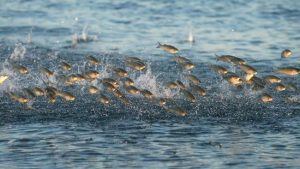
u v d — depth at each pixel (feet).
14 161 46.09
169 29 98.84
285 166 45.44
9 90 62.59
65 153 47.57
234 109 58.13
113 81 58.80
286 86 59.57
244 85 62.75
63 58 76.33
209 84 65.82
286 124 54.29
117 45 85.81
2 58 75.97
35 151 47.96
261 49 85.15
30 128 52.70
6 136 50.85
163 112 57.11
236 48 85.66
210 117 56.03
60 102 59.11
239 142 49.98
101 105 58.54
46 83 64.59
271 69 73.51
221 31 97.91
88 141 49.98
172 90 62.18
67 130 52.34
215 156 47.16
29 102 58.23
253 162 46.11
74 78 59.36
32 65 72.54
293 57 80.18
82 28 98.02
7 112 56.34
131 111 57.21
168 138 50.72
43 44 85.15
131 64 60.59
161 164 45.65
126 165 45.44
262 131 52.49
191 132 52.19
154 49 83.20
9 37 89.45
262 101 59.93
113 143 49.60
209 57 79.61
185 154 47.47
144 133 51.88
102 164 45.65
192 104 59.21
